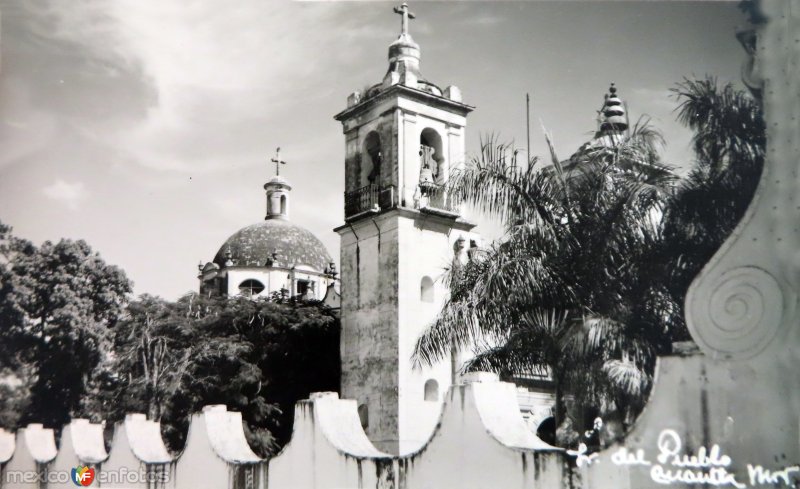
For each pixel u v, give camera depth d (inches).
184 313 1240.2
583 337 607.5
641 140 661.9
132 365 1214.3
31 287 1185.4
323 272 1797.5
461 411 498.6
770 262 416.8
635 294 604.1
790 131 437.1
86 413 1193.4
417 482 517.7
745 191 561.6
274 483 615.2
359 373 1130.0
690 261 585.3
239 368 1211.9
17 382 1184.8
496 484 473.4
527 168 671.8
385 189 1131.9
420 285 1118.4
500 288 634.8
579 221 631.8
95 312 1211.2
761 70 460.4
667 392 427.8
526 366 675.4
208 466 668.7
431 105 1163.3
